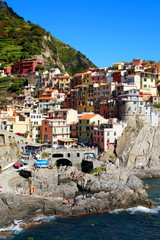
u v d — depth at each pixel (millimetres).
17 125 122625
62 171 110000
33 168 96688
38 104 156625
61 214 75562
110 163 112438
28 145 116562
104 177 98688
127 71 157000
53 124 125438
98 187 92625
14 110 149625
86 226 69562
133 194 83812
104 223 71312
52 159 113312
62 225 69875
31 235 64812
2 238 63062
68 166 114000
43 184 86562
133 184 95625
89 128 130125
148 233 66562
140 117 129500
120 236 65125
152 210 79438
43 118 140125
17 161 104312
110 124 123250
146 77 151375
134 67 156875
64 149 115188
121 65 177125
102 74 166125
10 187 82688
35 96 184375
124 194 83375
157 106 136875
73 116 138875
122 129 125438
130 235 65625
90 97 156000
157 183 103562
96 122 132500
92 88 155250
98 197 83125
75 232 66625
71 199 81938
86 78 171750
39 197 76625
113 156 118750
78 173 110750
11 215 70875
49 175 88938
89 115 136000
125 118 129625
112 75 161250
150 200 83250
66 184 95500
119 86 143375
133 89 135750
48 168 99812
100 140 122875
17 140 116438
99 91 151875
